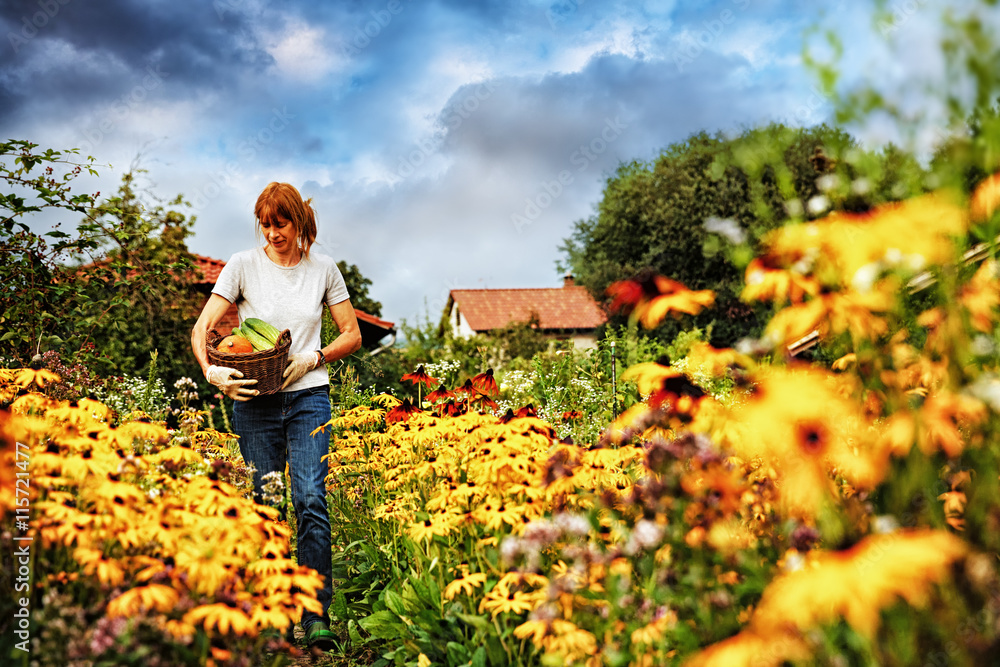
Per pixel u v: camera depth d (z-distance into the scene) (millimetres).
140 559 1697
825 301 1413
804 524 1472
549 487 2203
